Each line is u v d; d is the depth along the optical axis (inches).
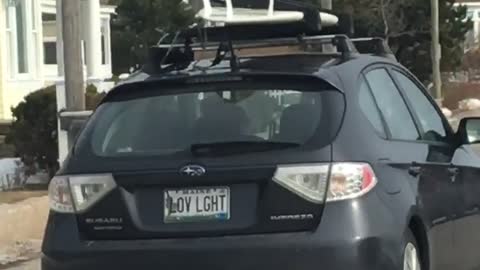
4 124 814.5
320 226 199.2
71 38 427.5
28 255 384.8
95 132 219.6
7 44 1008.9
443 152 263.7
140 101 222.1
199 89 219.3
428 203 233.9
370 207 202.8
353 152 205.2
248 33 256.4
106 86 681.6
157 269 204.2
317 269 197.6
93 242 209.5
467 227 269.3
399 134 237.8
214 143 207.3
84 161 214.2
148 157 209.8
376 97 231.6
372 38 265.1
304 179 200.8
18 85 1021.2
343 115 209.5
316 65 222.4
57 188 215.8
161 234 205.6
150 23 1233.4
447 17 1477.6
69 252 209.5
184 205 205.6
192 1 432.8
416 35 1425.9
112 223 208.5
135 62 1263.5
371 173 206.1
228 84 218.2
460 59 1551.4
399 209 212.7
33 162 574.6
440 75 1434.5
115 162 211.0
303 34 255.4
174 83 221.1
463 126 278.5
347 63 227.8
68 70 428.8
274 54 241.4
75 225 211.5
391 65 256.5
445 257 246.4
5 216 404.5
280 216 201.2
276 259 199.2
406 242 213.6
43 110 565.9
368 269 198.8
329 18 269.9
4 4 1000.2
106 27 1258.6
